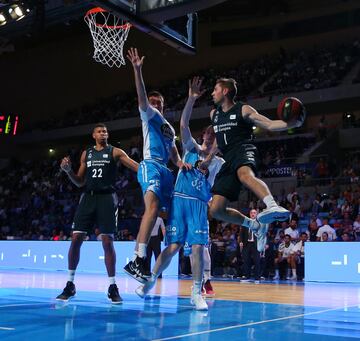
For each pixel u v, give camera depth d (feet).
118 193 59.67
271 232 40.63
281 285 27.27
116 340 8.80
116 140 77.56
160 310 13.35
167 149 14.23
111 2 22.16
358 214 40.01
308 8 73.67
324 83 60.64
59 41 81.97
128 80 77.77
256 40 74.43
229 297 18.47
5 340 8.71
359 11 68.13
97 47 43.88
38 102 82.12
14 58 82.94
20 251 40.96
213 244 39.93
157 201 13.41
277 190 52.95
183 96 71.46
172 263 35.04
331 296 19.60
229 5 73.51
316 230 38.50
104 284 23.45
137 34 79.00
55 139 77.82
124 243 34.58
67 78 81.20
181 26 26.37
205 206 14.39
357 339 9.35
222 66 75.05
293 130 63.72
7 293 17.90
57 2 39.81
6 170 77.61
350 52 65.82
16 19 37.32
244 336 9.48
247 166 12.22
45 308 13.38
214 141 15.72
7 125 77.36
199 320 11.59
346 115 61.31
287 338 9.37
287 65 69.00
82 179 16.56
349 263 29.91
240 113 12.49
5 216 64.18
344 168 53.57
